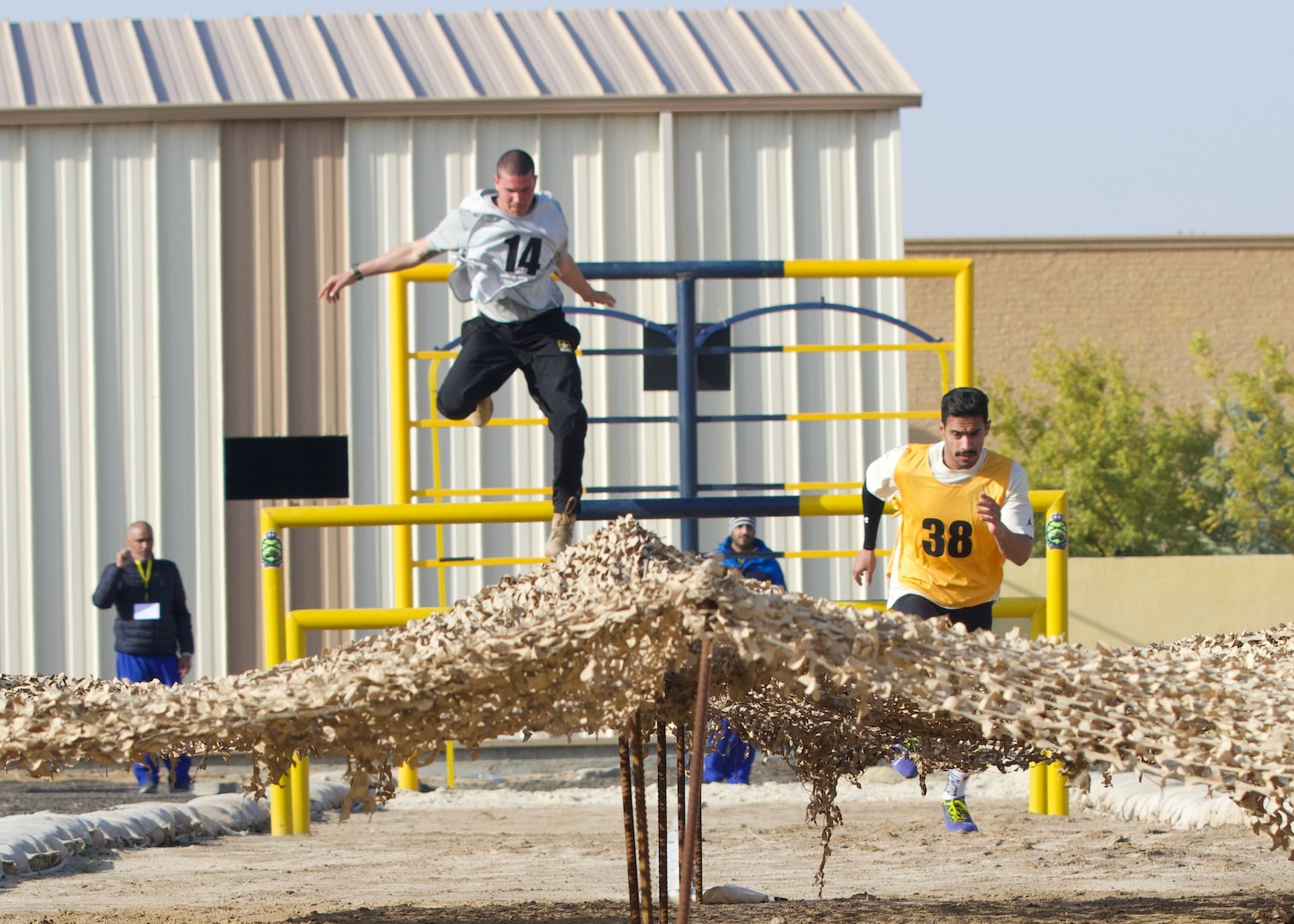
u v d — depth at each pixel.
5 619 24.39
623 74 25.41
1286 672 7.60
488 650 6.59
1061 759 8.34
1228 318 63.06
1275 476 51.41
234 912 9.30
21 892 10.49
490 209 12.97
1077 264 62.94
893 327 24.53
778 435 24.38
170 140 25.00
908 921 8.41
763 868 11.73
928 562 12.16
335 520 14.16
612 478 24.25
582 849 13.37
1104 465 51.34
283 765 7.32
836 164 24.83
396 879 11.28
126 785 21.09
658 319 24.45
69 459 24.66
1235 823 13.53
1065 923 8.27
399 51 26.58
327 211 24.97
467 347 13.12
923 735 8.41
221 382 24.81
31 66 25.69
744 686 7.25
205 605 24.62
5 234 24.80
